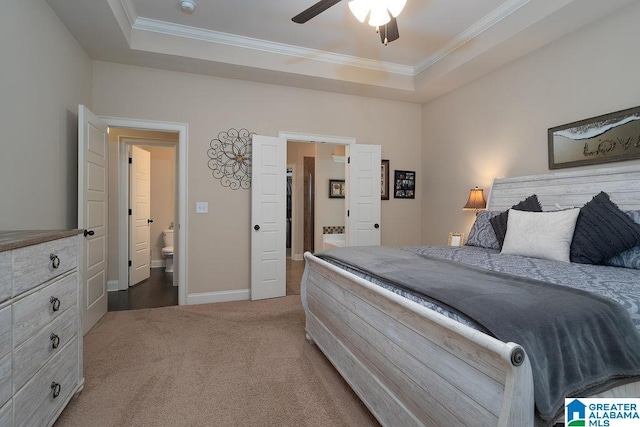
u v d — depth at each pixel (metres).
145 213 4.86
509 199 3.18
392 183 4.62
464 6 2.82
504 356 0.81
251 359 2.26
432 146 4.54
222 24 3.13
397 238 4.66
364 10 2.14
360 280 1.55
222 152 3.74
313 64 3.70
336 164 6.15
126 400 1.78
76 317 1.73
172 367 2.15
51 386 1.44
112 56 3.20
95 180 2.94
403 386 1.29
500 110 3.45
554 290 1.23
